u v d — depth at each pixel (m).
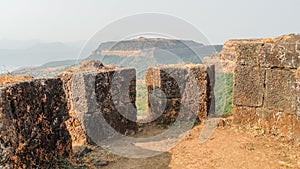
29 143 3.46
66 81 5.53
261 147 5.10
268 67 5.55
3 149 2.91
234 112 6.19
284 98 5.39
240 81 5.98
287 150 4.93
